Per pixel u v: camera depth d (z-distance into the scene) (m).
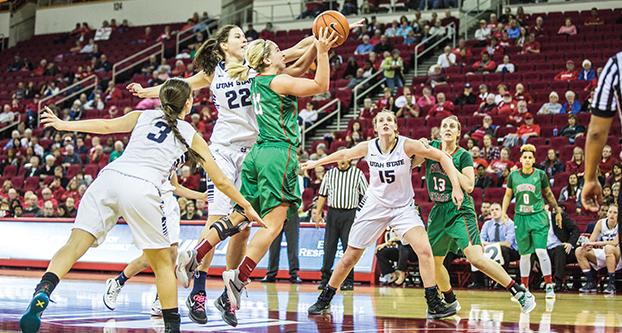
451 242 6.47
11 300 6.93
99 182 4.20
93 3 27.64
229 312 4.77
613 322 5.80
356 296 8.70
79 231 4.14
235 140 5.77
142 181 4.14
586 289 10.70
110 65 23.83
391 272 11.46
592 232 11.02
